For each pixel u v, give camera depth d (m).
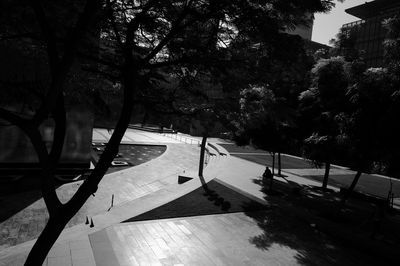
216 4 5.58
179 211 15.62
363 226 15.29
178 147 43.06
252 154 41.78
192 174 24.73
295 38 5.80
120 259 10.36
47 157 5.71
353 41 16.72
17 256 9.95
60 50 6.25
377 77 12.14
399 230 15.26
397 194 25.30
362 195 20.58
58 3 5.41
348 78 14.51
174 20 6.38
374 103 12.47
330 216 16.19
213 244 12.13
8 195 17.91
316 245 12.67
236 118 6.97
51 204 5.89
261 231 13.81
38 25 5.73
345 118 13.53
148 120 7.16
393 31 12.04
